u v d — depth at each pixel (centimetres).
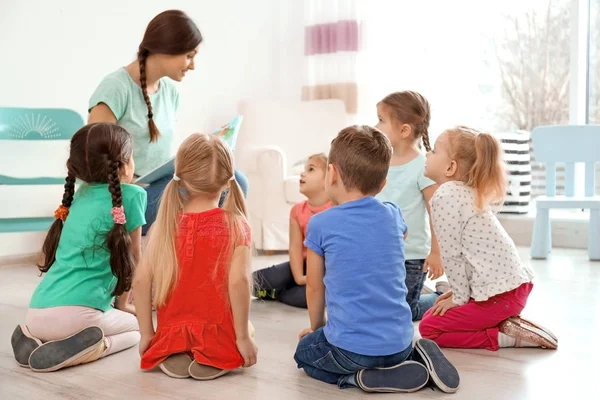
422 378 169
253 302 279
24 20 365
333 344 172
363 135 179
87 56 394
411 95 242
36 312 192
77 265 195
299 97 505
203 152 182
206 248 182
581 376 181
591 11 431
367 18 460
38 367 186
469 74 462
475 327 208
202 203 187
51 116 340
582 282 306
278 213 406
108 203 198
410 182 243
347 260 173
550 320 240
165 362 182
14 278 330
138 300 184
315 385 176
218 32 467
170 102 281
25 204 373
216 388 173
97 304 196
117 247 193
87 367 190
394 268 176
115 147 198
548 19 443
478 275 205
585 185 396
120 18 409
